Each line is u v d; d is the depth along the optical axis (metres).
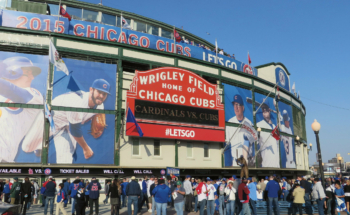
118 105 32.09
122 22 36.59
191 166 35.62
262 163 43.69
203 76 39.59
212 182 22.19
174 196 16.47
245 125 40.62
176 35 38.88
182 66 37.28
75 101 30.48
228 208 18.22
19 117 28.55
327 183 24.31
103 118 31.31
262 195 22.22
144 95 33.00
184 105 35.38
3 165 27.17
